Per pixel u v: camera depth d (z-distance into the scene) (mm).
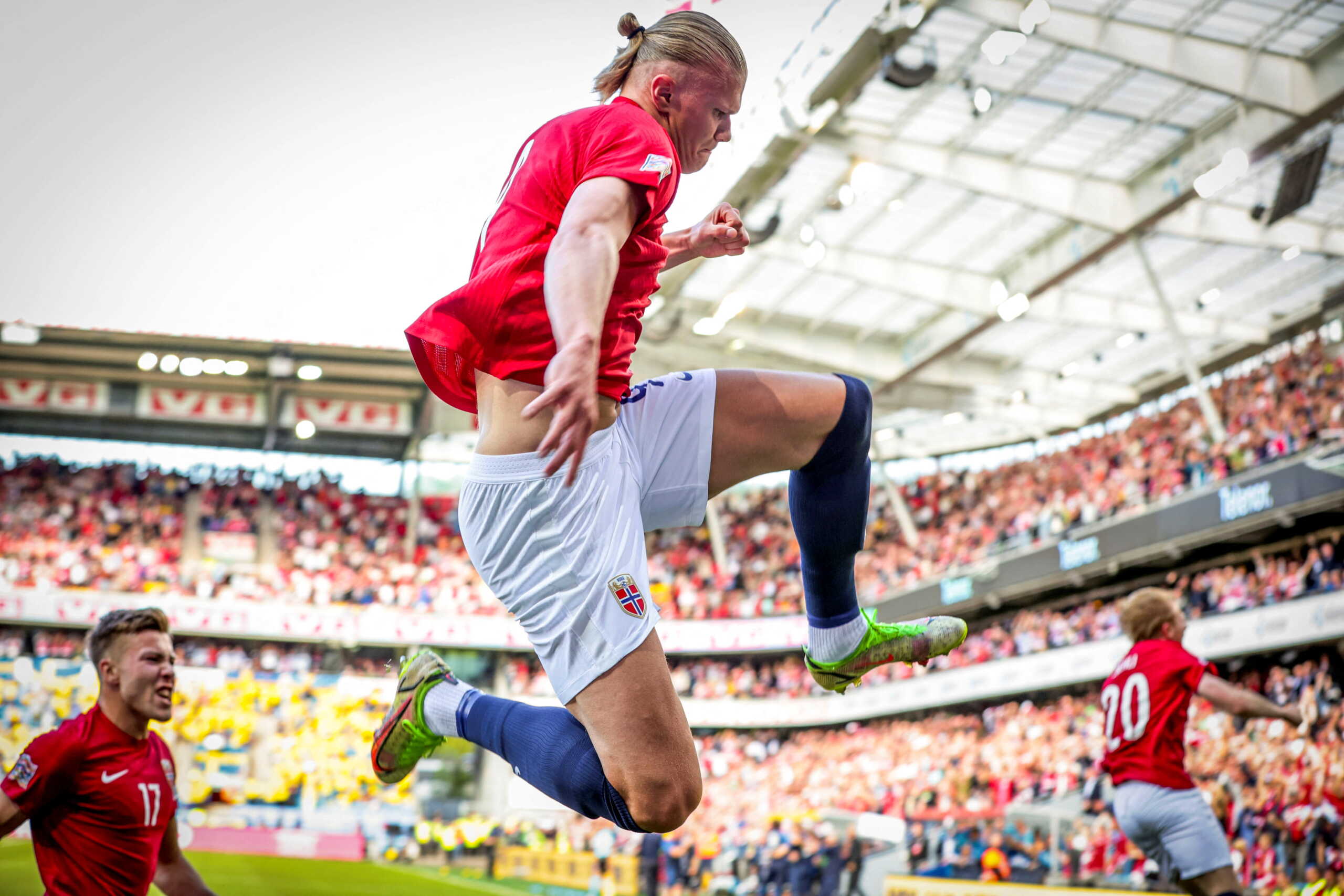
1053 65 13438
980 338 21062
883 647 2090
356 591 24453
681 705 1715
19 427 24188
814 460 1942
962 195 16297
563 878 19719
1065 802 17359
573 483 1654
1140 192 15578
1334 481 15070
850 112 14523
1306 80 12969
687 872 19188
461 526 1802
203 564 24359
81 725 3164
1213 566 18375
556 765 1848
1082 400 23188
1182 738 4039
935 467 26312
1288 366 19625
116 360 22828
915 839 18750
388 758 2258
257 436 25141
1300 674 15969
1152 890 14125
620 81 1863
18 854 14805
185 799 21500
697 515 1927
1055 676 19328
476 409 1857
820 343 21188
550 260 1490
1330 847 13922
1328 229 16500
